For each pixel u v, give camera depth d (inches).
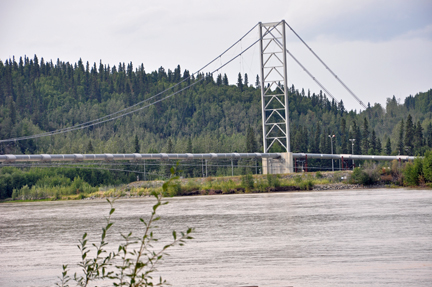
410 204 2503.7
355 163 7800.2
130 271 1054.4
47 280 1077.8
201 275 1041.5
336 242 1392.7
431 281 940.6
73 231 1937.7
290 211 2333.9
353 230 1621.6
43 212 3011.8
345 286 921.5
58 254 1395.2
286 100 5487.2
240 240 1492.4
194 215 2336.4
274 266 1106.7
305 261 1147.3
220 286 953.5
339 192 3779.5
